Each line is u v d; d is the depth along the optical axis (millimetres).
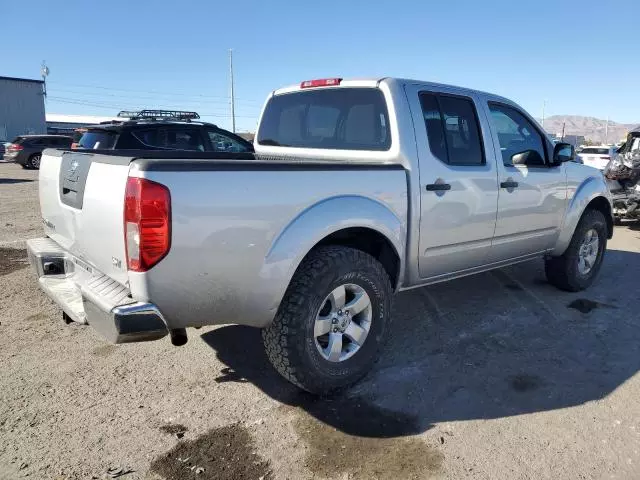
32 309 4887
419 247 3922
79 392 3439
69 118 73188
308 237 3127
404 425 3121
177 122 9586
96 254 3057
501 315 4879
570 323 4699
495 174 4426
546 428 3092
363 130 4102
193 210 2723
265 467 2734
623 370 3820
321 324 3318
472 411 3271
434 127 4055
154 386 3545
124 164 2721
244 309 3029
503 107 4742
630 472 2709
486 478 2656
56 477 2637
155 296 2713
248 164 2928
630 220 10133
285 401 3385
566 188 5195
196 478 2646
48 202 3809
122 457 2801
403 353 4078
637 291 5688
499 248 4648
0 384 3510
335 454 2844
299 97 4730
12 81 38500
